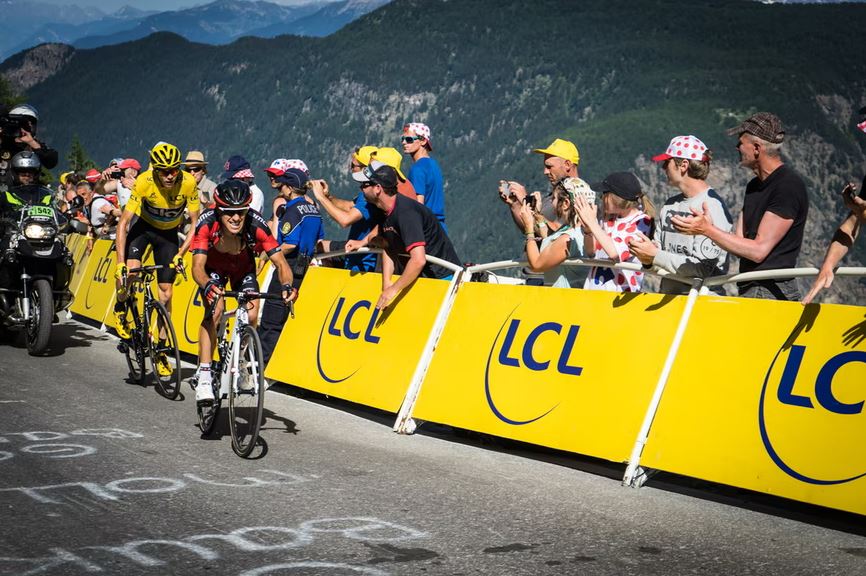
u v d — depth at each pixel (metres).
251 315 5.37
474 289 5.81
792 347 4.14
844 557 3.41
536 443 4.99
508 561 3.27
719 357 4.39
